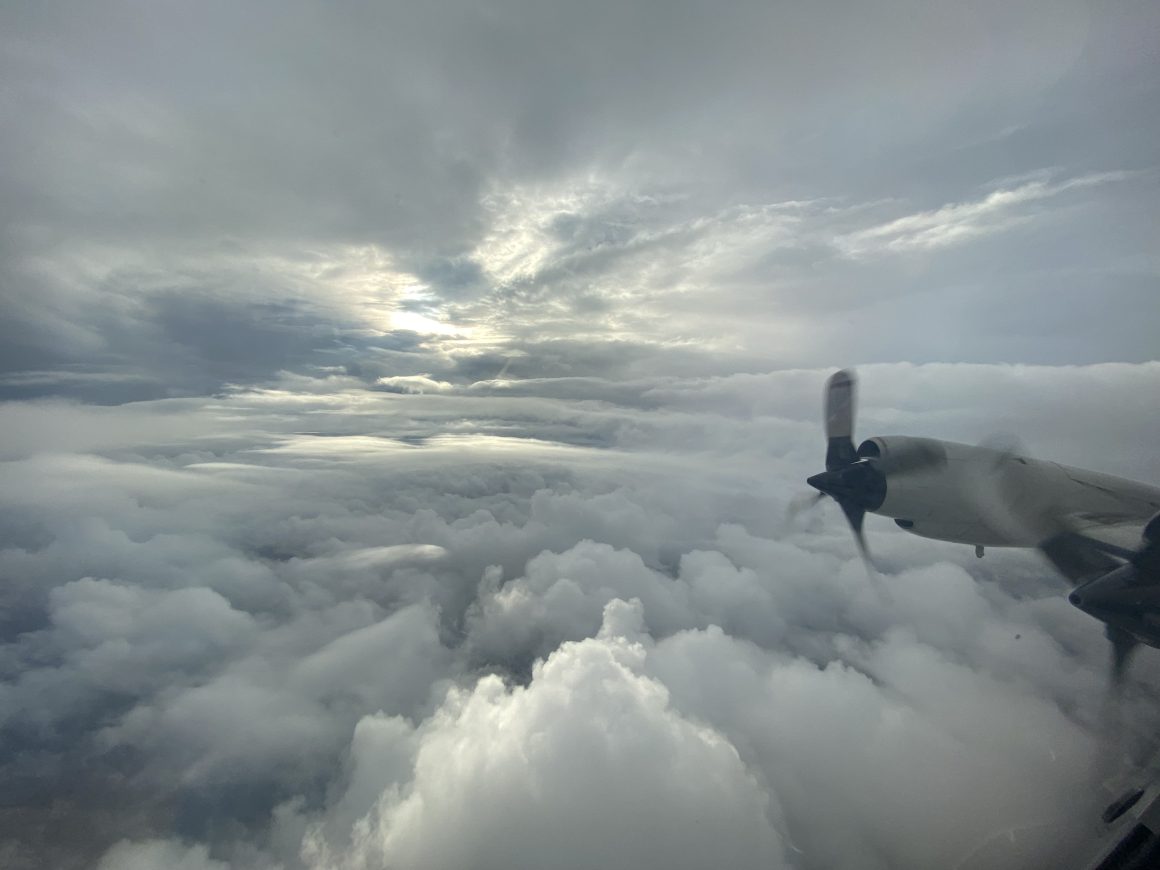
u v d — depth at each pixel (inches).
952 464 472.7
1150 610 357.4
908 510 488.1
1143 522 412.2
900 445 496.1
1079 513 424.8
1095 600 371.9
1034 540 435.2
